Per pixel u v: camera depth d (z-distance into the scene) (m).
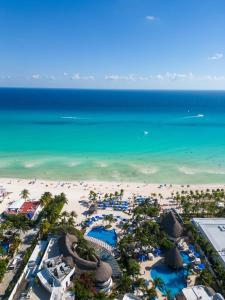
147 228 83.62
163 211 100.88
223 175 140.00
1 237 78.50
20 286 62.75
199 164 154.25
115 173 138.75
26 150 170.00
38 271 65.38
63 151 169.88
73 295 59.00
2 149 170.75
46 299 58.59
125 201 108.38
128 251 76.31
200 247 79.25
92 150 173.25
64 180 128.38
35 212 96.06
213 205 101.38
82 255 69.25
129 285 62.25
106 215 96.19
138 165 150.25
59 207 96.94
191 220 92.56
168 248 77.62
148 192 118.50
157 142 195.38
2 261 67.50
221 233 84.62
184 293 59.62
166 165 151.62
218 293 58.12
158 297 62.47
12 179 127.44
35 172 136.50
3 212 96.31
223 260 72.06
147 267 72.69
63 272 62.69
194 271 71.44
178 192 117.88
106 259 70.19
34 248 74.88
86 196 112.50
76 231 79.62
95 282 62.66
